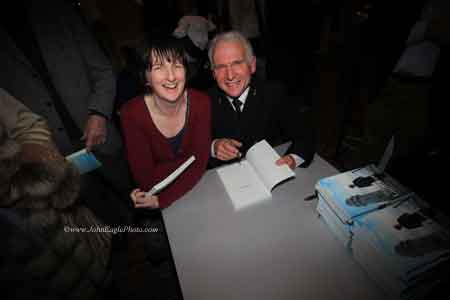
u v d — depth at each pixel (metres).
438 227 0.68
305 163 1.15
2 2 1.05
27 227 0.65
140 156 1.12
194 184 1.09
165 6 3.37
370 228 0.69
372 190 0.81
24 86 1.17
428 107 1.37
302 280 0.73
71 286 0.78
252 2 3.38
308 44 3.74
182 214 0.98
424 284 0.62
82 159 1.05
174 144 1.20
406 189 0.81
